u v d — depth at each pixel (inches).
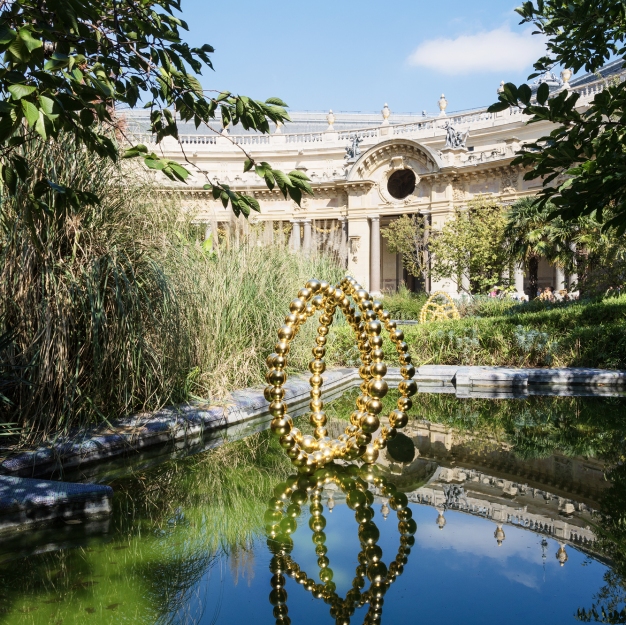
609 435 193.2
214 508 121.9
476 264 1017.5
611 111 139.5
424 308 484.4
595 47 191.2
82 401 173.0
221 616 76.4
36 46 71.3
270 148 1601.9
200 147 1584.6
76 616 77.1
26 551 101.0
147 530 109.9
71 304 167.2
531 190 1124.5
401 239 1223.5
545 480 140.9
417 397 280.8
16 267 163.5
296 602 80.8
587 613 76.6
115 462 159.3
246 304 266.5
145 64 109.5
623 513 116.8
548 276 1364.4
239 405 211.8
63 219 175.3
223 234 312.3
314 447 148.3
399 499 126.3
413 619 75.6
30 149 164.1
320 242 471.5
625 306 409.7
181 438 183.3
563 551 98.0
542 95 143.3
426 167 1283.2
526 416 229.5
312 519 114.5
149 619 76.1
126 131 213.5
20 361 161.3
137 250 199.3
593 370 327.0
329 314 162.6
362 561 94.0
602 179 140.3
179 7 117.1
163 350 192.4
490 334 388.5
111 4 115.5
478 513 117.1
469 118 1450.5
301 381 269.9
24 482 122.3
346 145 1588.3
